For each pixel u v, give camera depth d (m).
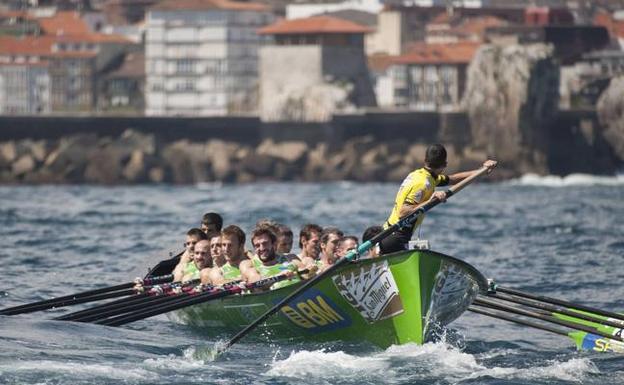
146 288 74.56
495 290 68.06
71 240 137.50
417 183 63.41
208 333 71.19
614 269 108.19
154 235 145.75
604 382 58.03
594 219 187.50
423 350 61.75
